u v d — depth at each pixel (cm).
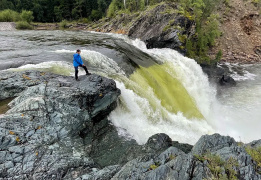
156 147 1058
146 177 670
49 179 736
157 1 4631
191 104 1891
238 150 745
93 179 741
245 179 632
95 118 1210
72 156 859
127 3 5916
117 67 1748
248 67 3353
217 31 3834
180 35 2827
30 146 826
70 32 4319
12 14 6862
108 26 5319
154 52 2619
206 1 3747
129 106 1385
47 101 1030
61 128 958
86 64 1664
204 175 627
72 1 8956
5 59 1678
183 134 1418
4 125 860
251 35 4494
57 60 1691
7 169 729
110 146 1097
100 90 1190
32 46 2305
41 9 8525
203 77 2553
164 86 1875
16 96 1146
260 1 5066
